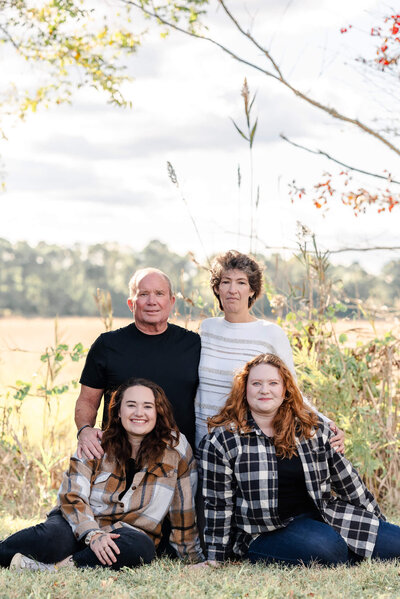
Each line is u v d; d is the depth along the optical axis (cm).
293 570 399
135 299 461
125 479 438
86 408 471
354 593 359
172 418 445
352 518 437
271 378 425
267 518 425
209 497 431
